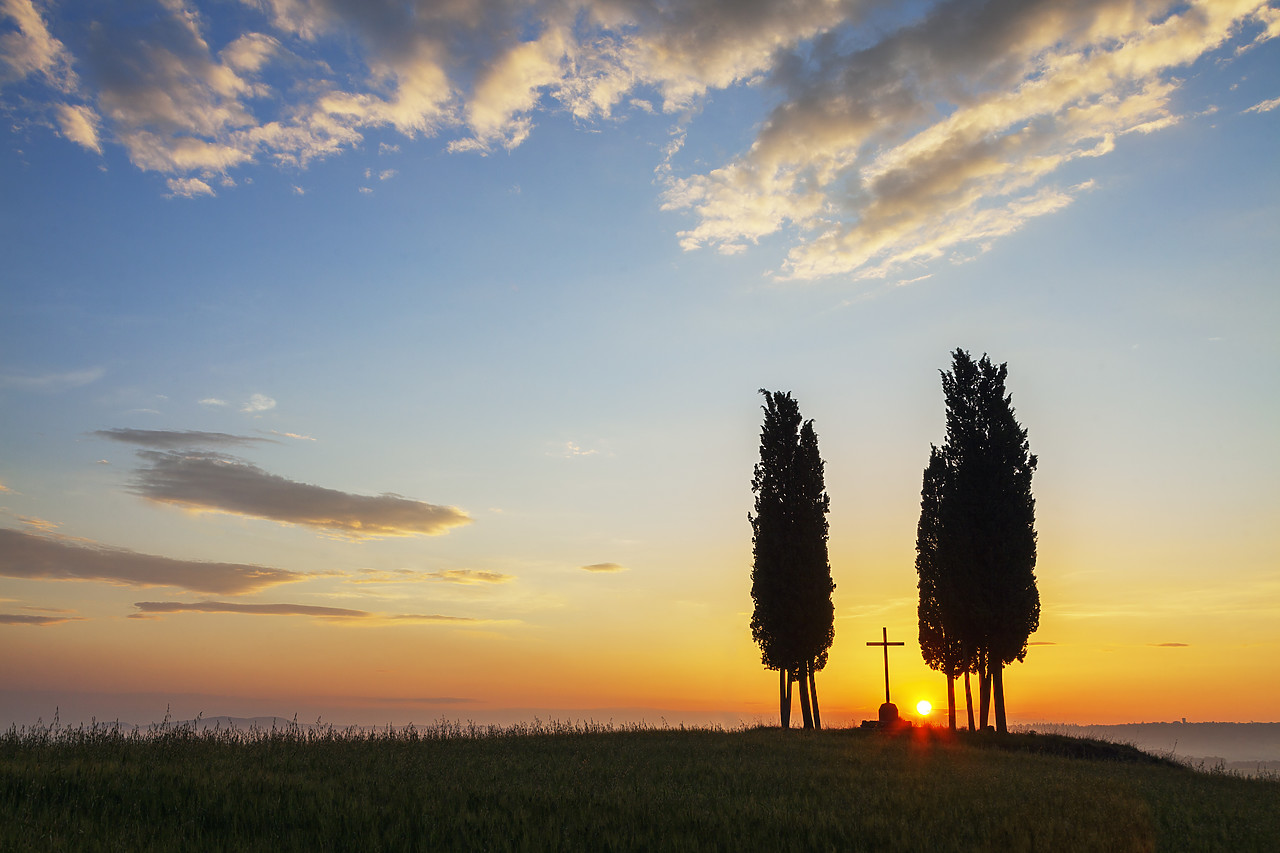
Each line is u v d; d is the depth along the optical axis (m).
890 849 11.12
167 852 9.77
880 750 24.73
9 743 16.89
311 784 13.65
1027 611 35.78
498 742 23.62
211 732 20.19
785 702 37.31
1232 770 27.17
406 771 16.03
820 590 37.75
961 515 37.31
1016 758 24.80
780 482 39.34
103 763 14.50
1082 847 11.52
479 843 10.62
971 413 38.41
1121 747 30.20
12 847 9.59
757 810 13.07
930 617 42.44
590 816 12.34
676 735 27.91
